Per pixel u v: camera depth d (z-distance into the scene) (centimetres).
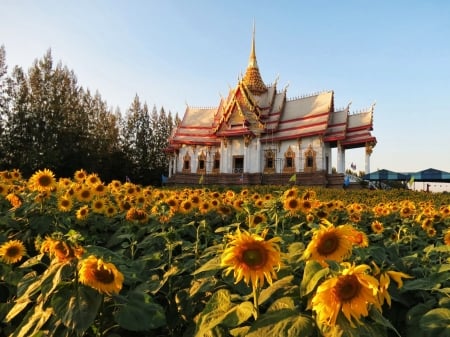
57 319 233
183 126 4772
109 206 611
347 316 173
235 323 214
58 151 4147
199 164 4550
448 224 725
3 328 299
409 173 3544
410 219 745
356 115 3828
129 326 238
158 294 352
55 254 251
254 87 4416
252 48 4688
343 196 1808
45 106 4256
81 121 4741
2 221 466
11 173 798
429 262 401
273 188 2188
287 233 470
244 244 208
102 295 234
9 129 4019
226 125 4300
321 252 226
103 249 300
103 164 5372
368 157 3697
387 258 383
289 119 4109
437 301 297
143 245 426
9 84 4078
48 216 498
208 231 479
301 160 3884
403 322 302
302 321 190
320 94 4003
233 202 730
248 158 4144
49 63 4384
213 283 294
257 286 229
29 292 244
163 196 768
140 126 6197
